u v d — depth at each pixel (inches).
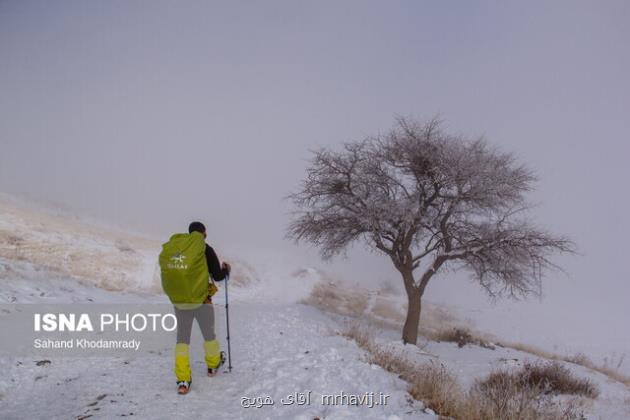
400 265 652.7
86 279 718.5
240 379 238.4
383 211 631.8
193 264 220.5
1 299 402.9
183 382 212.8
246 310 658.2
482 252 625.3
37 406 195.9
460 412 209.0
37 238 1069.8
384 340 552.4
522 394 241.8
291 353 301.7
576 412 304.5
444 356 577.0
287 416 185.5
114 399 201.9
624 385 530.6
